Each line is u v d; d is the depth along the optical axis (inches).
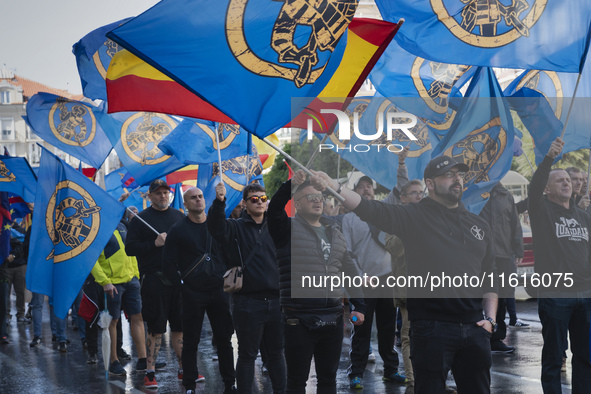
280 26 192.1
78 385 306.8
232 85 192.2
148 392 286.8
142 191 520.4
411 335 169.3
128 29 188.7
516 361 305.4
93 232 310.8
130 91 227.6
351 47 197.2
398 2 211.5
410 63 249.9
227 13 191.0
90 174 453.1
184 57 191.3
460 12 210.2
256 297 225.0
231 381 260.8
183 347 265.1
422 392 165.8
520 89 257.6
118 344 377.7
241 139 327.0
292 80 192.7
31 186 451.2
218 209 224.8
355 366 269.4
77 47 279.7
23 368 358.3
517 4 209.9
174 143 319.0
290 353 184.5
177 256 266.2
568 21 209.0
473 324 166.2
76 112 327.0
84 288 350.9
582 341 202.4
